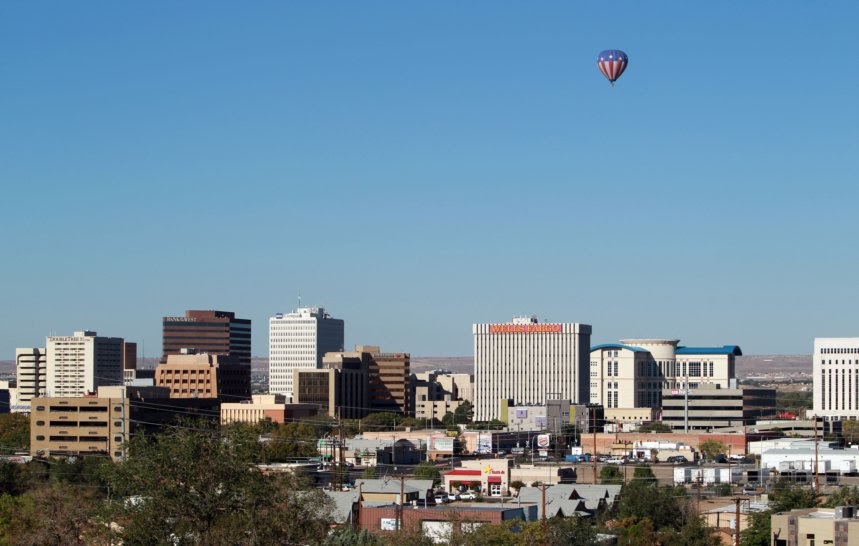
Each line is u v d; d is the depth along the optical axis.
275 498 154.00
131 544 150.50
